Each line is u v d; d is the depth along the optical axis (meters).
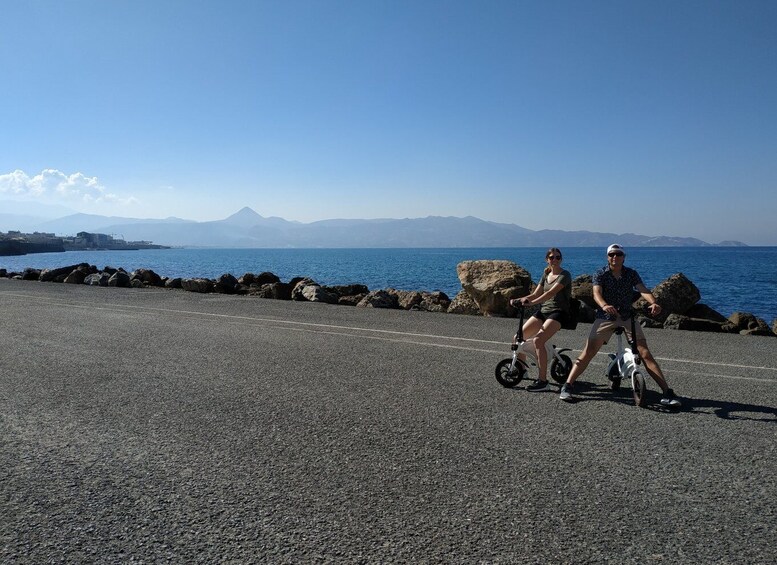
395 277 54.34
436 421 5.41
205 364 8.07
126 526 3.34
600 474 4.14
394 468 4.22
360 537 3.21
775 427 5.29
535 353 6.82
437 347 9.66
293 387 6.71
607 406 6.02
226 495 3.76
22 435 4.97
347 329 11.92
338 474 4.11
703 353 9.48
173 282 25.33
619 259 6.29
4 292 21.98
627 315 6.31
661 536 3.25
